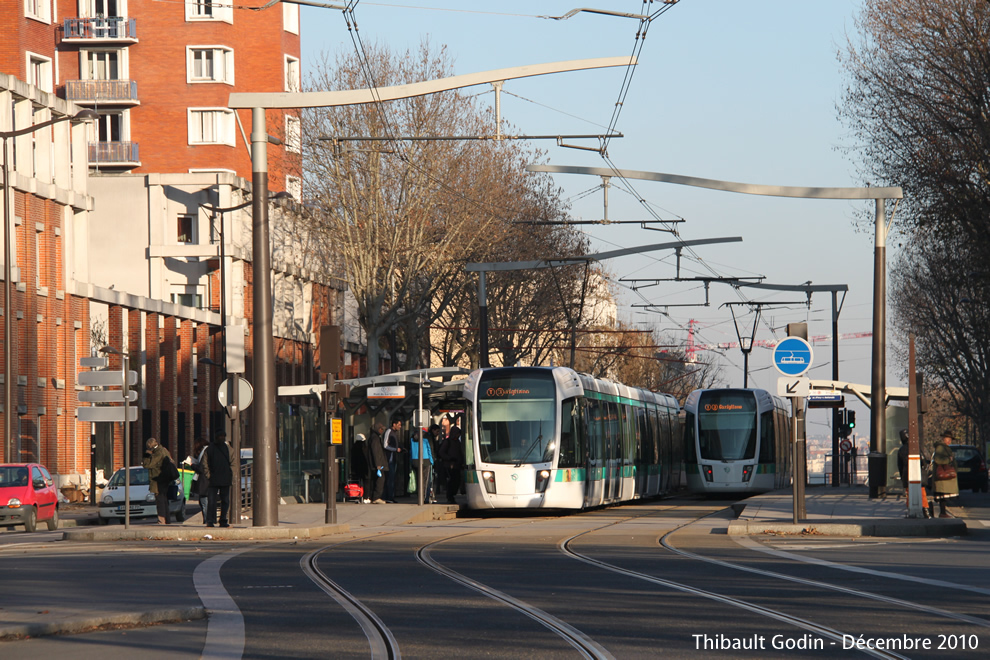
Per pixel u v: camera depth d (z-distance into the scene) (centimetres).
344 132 11469
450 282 12850
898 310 15425
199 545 4672
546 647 2041
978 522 5559
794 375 5203
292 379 14012
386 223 11450
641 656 1948
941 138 8512
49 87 14538
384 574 3316
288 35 16300
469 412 6800
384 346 16425
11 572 3475
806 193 6638
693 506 8019
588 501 7000
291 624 2353
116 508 7562
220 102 15775
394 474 7525
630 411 8550
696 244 8838
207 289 13200
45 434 10156
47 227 10350
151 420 11394
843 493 8600
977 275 9181
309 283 14438
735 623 2288
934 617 2345
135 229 13188
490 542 4612
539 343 14062
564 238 13000
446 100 11481
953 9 8344
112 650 2086
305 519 5906
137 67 15875
